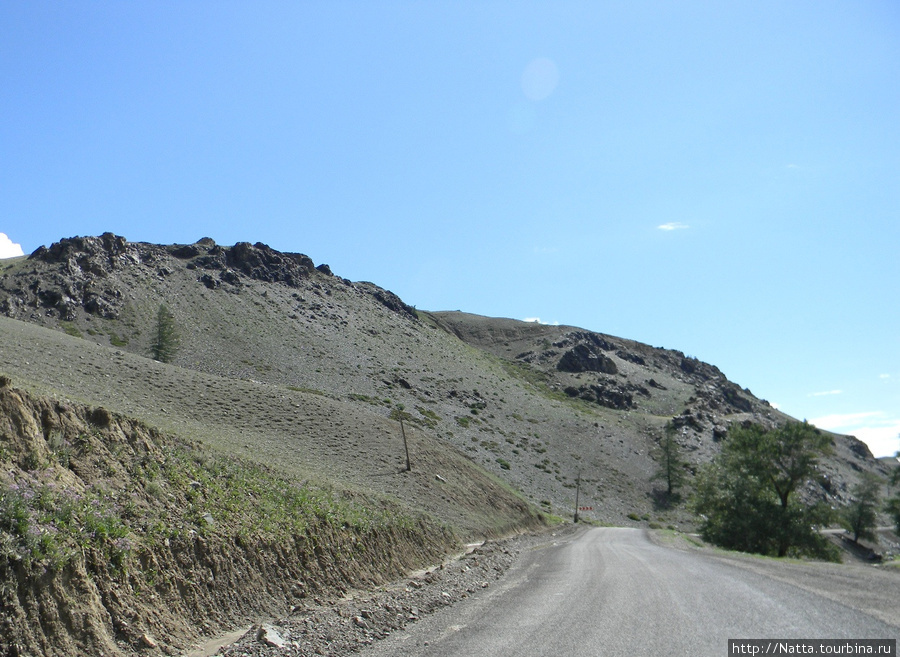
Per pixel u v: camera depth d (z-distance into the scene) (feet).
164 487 50.83
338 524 70.54
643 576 48.83
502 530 149.28
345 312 473.67
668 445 305.32
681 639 26.02
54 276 332.80
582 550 85.76
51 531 34.53
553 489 257.14
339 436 154.10
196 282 405.59
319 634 30.91
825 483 318.65
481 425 313.53
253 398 161.07
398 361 393.91
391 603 38.81
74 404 51.34
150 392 136.15
